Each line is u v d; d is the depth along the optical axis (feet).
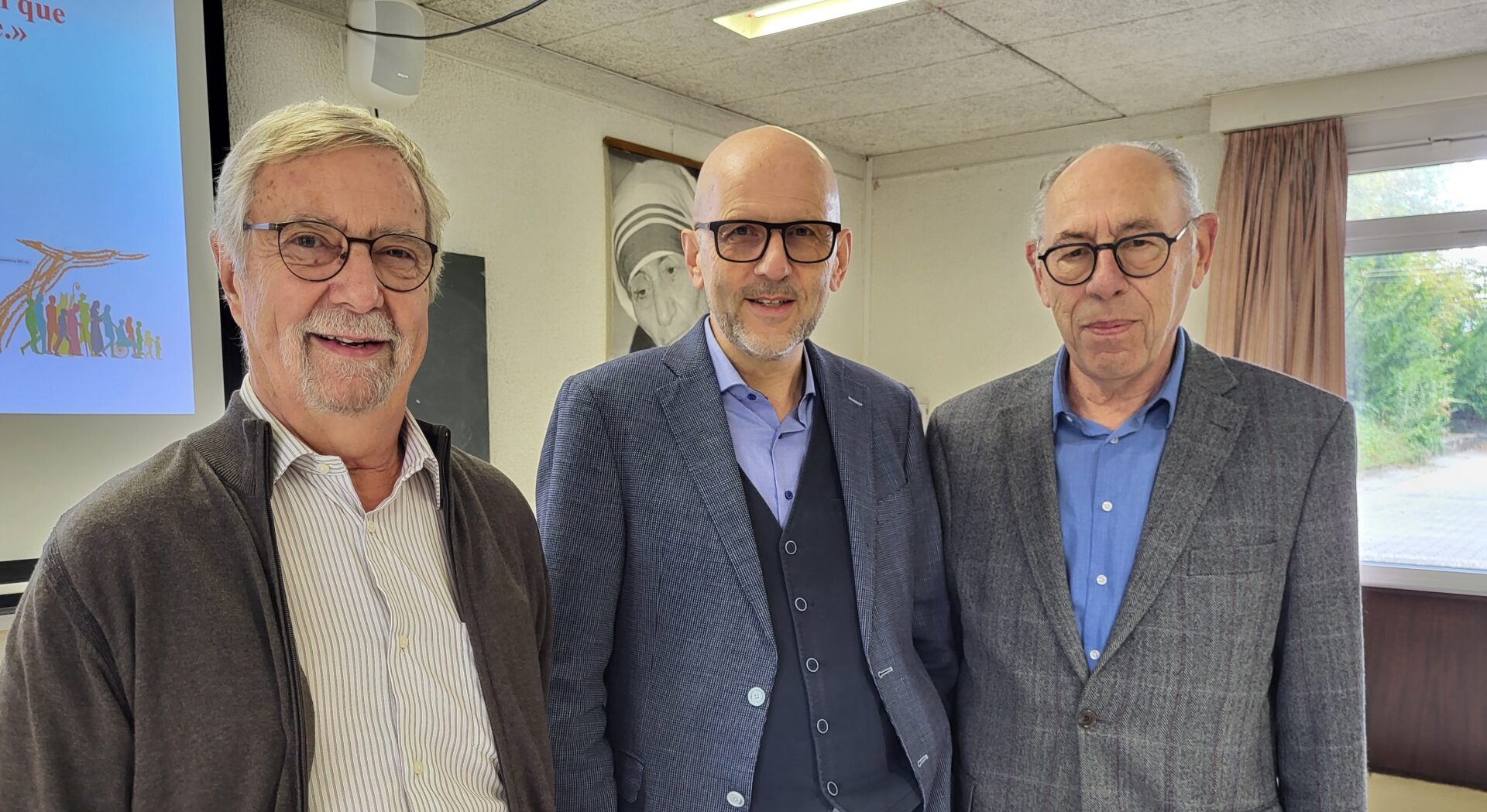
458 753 3.08
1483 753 10.22
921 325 14.71
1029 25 9.00
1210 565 3.85
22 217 5.47
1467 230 10.55
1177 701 3.82
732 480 3.87
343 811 2.77
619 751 3.95
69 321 5.68
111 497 2.56
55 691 2.35
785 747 3.81
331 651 2.86
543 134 9.61
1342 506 3.82
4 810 2.33
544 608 3.66
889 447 4.42
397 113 8.20
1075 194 3.97
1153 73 10.54
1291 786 3.94
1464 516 10.89
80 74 5.75
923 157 14.42
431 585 3.17
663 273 11.12
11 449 5.44
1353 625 3.78
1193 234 3.99
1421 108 10.48
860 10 8.64
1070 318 4.02
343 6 7.71
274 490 2.91
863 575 4.03
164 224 6.17
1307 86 10.87
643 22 8.82
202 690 2.50
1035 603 4.14
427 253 3.15
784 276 3.92
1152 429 4.16
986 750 4.24
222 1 6.68
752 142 4.03
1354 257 11.41
